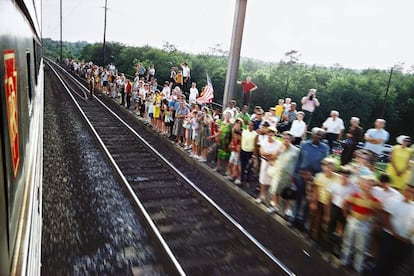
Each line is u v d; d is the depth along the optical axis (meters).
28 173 3.70
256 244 6.29
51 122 15.47
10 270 2.11
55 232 6.30
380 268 5.23
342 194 5.84
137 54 56.41
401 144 6.92
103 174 9.68
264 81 48.53
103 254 5.81
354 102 42.28
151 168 10.70
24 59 3.66
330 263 5.77
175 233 6.78
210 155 11.95
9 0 2.51
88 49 76.81
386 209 5.11
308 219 6.77
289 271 5.55
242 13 13.09
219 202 8.50
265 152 7.83
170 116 13.91
